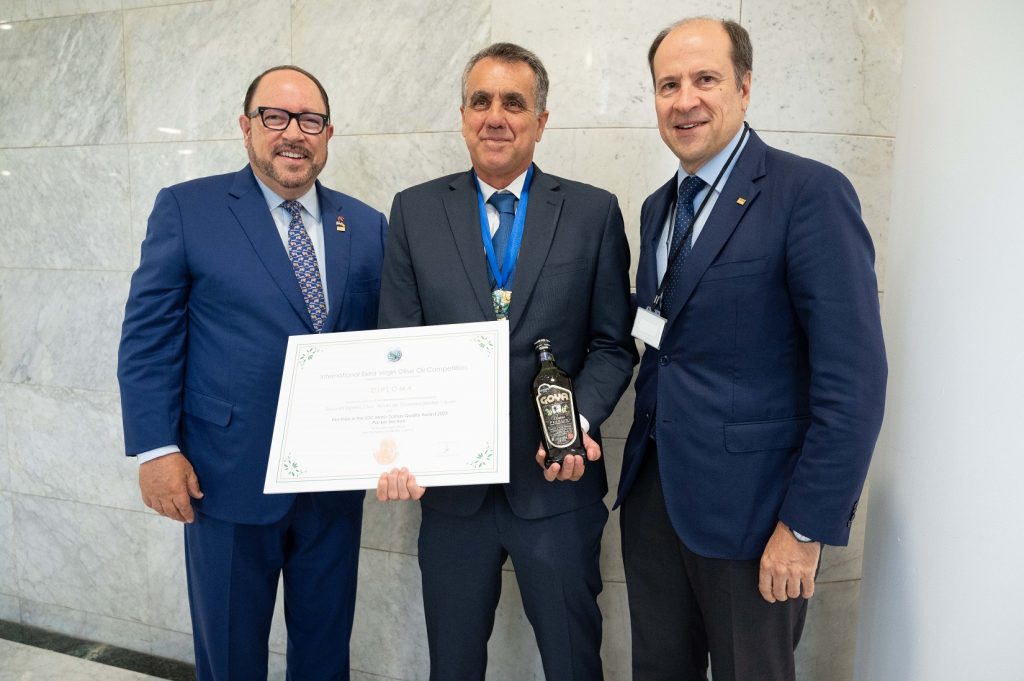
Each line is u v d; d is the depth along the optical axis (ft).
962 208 4.35
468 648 5.20
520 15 6.35
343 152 6.96
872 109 6.08
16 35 7.82
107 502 8.23
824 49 6.02
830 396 3.94
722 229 4.34
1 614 8.85
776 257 4.19
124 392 5.23
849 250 3.96
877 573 5.17
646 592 5.13
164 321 5.29
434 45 6.58
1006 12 4.12
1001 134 4.12
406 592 7.24
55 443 8.36
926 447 4.62
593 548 5.20
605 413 4.87
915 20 4.98
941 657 4.53
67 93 7.72
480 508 5.00
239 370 5.24
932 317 4.58
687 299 4.44
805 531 4.00
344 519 5.83
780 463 4.34
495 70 4.87
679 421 4.56
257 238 5.30
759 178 4.36
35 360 8.30
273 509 5.27
